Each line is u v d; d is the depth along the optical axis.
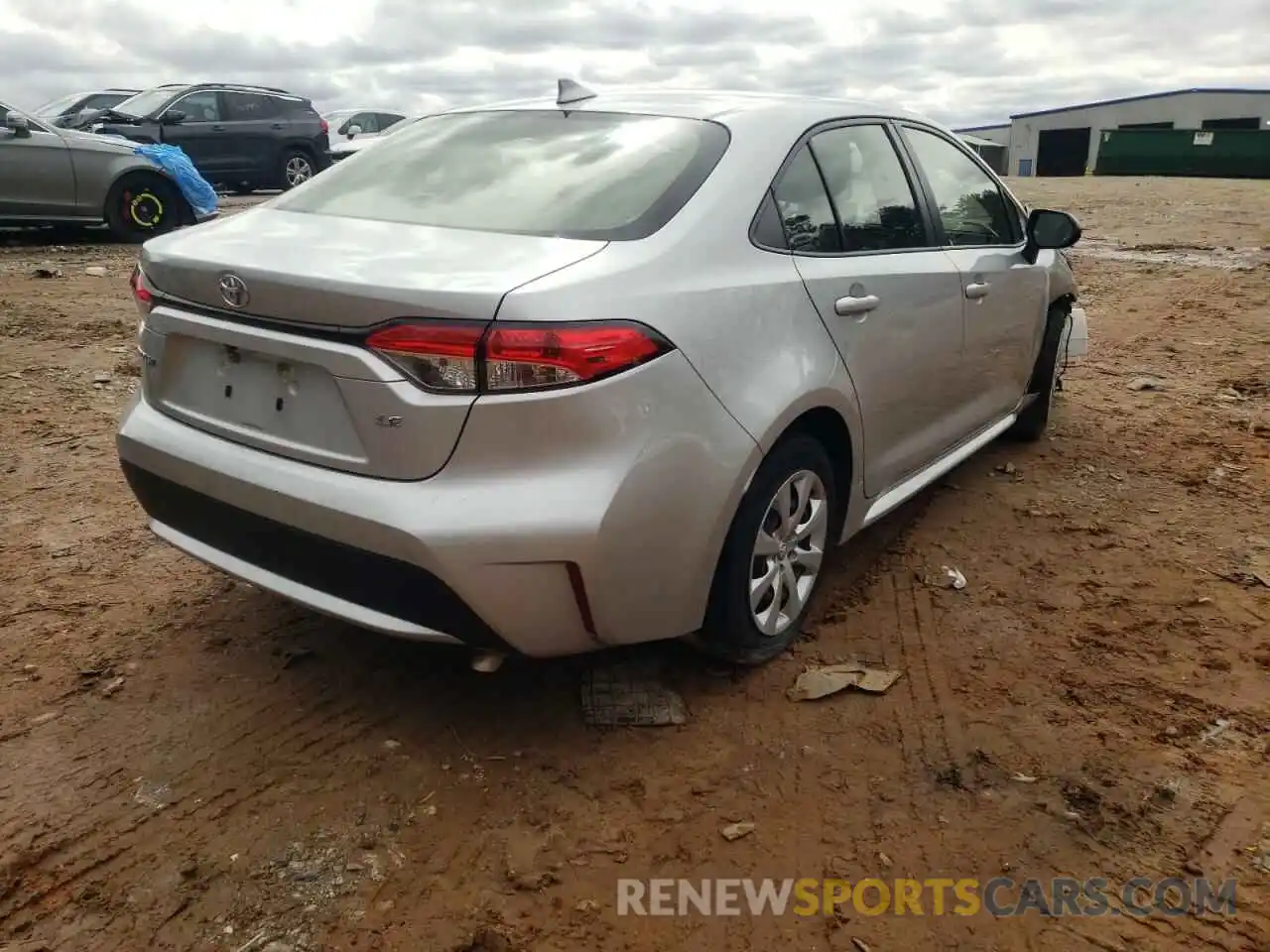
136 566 3.86
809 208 3.27
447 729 2.97
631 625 2.68
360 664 3.27
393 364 2.42
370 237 2.82
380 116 23.61
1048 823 2.63
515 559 2.44
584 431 2.45
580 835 2.57
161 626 3.46
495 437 2.41
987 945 2.28
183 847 2.50
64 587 3.68
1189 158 33.47
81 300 8.29
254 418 2.74
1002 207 4.70
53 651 3.29
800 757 2.88
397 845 2.53
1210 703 3.15
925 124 4.19
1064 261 5.36
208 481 2.78
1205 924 2.34
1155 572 4.00
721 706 3.09
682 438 2.63
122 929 2.27
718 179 2.99
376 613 2.62
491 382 2.38
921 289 3.68
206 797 2.66
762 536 3.06
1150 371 7.08
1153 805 2.70
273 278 2.54
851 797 2.72
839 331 3.22
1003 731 3.00
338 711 3.04
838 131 3.56
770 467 2.99
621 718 3.00
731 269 2.88
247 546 2.81
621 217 2.83
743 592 3.03
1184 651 3.44
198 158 15.40
